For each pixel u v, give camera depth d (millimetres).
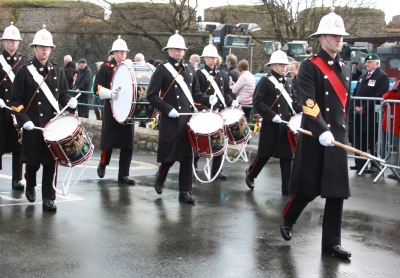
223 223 6863
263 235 6402
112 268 5277
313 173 5746
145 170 10648
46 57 7477
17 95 7320
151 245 5957
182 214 7254
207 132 7605
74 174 10062
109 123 9258
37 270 5188
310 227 6770
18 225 6602
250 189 8906
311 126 5492
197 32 32188
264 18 31141
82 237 6188
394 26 30062
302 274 5227
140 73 9133
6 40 8461
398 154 9844
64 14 33312
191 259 5555
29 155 7254
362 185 9258
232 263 5469
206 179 9711
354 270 5363
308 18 28078
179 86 7949
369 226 6871
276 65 8734
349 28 28719
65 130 7121
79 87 16062
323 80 5707
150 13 32125
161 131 7965
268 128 8656
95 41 32812
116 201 7895
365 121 10680
